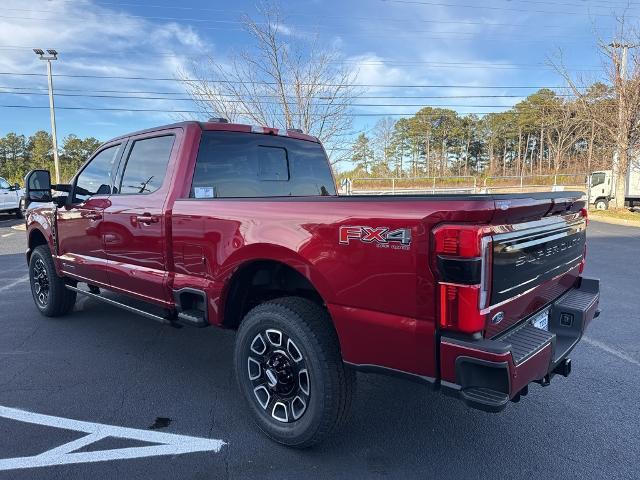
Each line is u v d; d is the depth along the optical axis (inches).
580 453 115.0
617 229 628.4
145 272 152.7
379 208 95.7
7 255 436.1
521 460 112.3
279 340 117.5
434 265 88.7
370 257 96.7
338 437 123.0
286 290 129.8
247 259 119.7
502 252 91.7
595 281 140.2
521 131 2854.3
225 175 155.5
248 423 130.3
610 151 955.3
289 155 179.9
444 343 88.9
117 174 172.1
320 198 112.1
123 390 150.6
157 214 145.4
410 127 3110.2
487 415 134.2
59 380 157.9
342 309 102.3
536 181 1378.0
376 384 155.9
